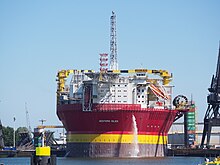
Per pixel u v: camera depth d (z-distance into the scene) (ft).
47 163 429.79
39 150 430.20
